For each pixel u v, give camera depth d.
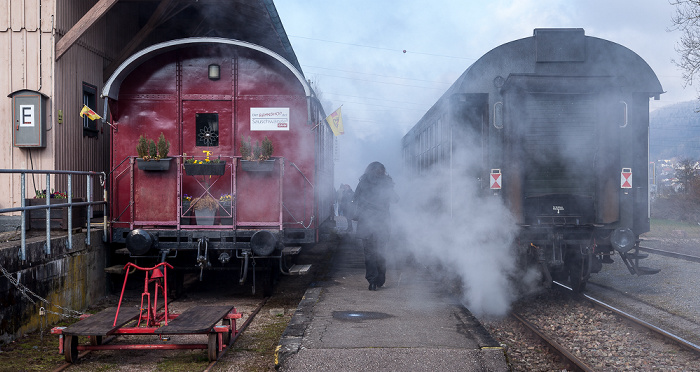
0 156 8.98
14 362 5.28
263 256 7.75
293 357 4.89
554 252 8.22
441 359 4.85
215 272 10.66
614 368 5.39
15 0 8.94
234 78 8.59
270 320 7.19
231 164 8.44
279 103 8.58
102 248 8.29
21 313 6.03
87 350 5.42
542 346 6.14
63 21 9.23
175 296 8.55
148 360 5.54
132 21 12.20
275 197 8.13
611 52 8.72
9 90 8.95
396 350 5.04
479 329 5.76
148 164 7.85
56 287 6.80
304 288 9.61
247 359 5.50
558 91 8.33
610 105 8.41
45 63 8.93
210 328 5.18
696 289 9.43
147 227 8.09
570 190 8.47
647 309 7.99
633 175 8.52
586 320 7.26
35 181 8.92
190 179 8.36
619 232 8.05
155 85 8.52
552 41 8.69
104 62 10.86
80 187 9.82
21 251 6.00
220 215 8.16
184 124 8.54
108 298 8.38
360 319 6.18
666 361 5.55
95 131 10.45
